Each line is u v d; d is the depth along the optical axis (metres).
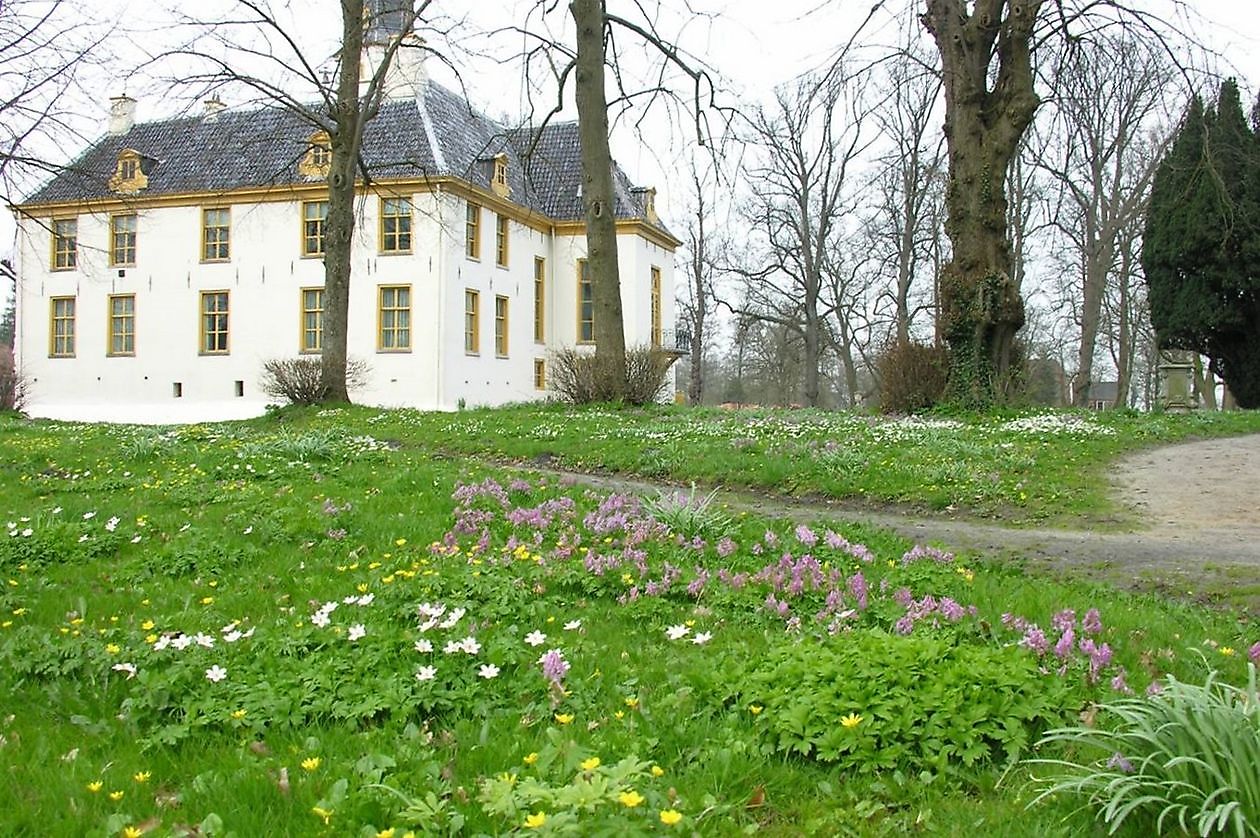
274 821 3.12
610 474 12.83
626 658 4.82
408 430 16.98
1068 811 3.22
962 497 10.30
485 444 15.14
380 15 20.73
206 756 3.71
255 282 33.66
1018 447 13.23
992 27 18.70
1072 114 18.64
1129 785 3.06
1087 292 37.03
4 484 10.63
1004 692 3.83
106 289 35.09
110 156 36.38
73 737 3.94
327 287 21.48
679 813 2.95
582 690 4.27
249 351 33.69
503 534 7.71
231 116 36.28
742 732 3.77
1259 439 15.76
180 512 8.75
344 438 14.54
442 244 31.94
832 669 4.00
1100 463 12.34
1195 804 3.01
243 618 5.56
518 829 2.92
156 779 3.54
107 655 4.60
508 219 36.34
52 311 35.72
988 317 18.81
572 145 41.19
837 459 11.70
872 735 3.59
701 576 6.07
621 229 38.91
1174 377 28.52
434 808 2.98
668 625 5.40
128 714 4.09
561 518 8.07
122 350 35.00
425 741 3.74
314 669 4.39
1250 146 27.97
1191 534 8.62
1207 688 3.36
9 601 6.01
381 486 9.81
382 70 21.06
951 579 6.43
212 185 34.12
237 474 10.80
